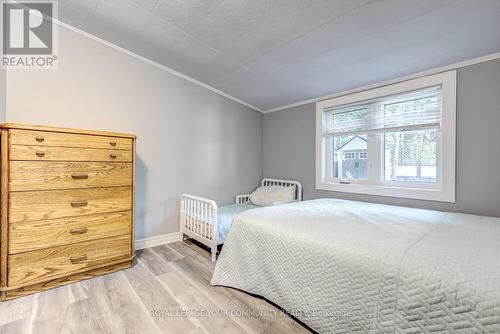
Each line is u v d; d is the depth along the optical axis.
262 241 1.65
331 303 1.24
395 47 1.84
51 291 1.73
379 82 2.39
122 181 2.08
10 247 1.58
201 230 2.53
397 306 1.01
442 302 0.90
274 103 3.37
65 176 1.78
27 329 1.34
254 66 2.51
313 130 3.04
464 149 1.92
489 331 0.80
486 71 1.81
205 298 1.67
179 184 2.93
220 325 1.40
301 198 3.17
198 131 3.08
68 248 1.81
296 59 2.24
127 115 2.56
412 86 2.18
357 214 1.89
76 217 1.84
